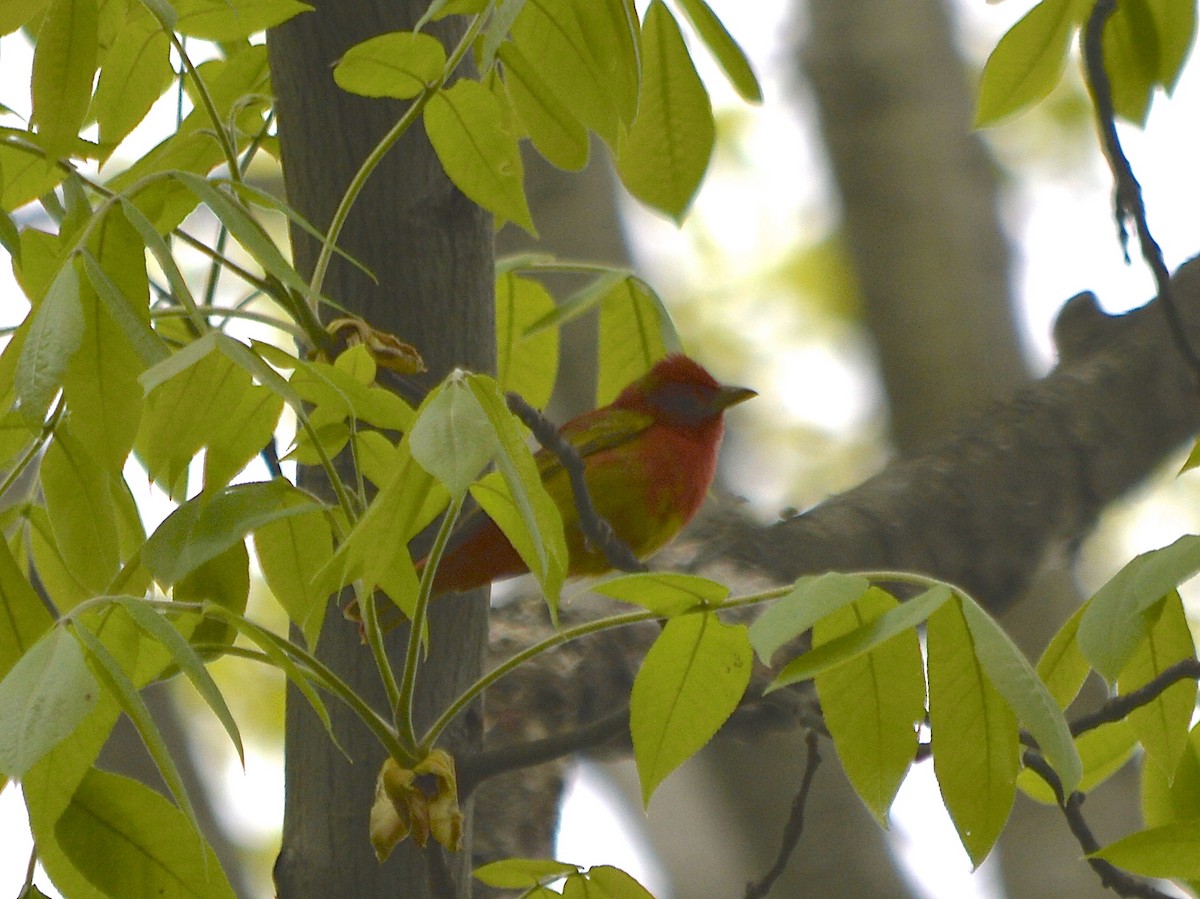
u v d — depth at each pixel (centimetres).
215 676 1487
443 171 683
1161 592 470
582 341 1278
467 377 420
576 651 880
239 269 569
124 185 639
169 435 516
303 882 619
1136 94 720
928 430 1301
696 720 524
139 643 504
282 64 683
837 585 443
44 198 657
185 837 441
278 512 494
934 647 484
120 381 475
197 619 575
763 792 1147
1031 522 984
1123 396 1036
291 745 643
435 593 674
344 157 679
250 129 781
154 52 653
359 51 554
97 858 439
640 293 828
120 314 449
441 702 649
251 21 639
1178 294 1080
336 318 652
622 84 537
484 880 540
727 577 916
